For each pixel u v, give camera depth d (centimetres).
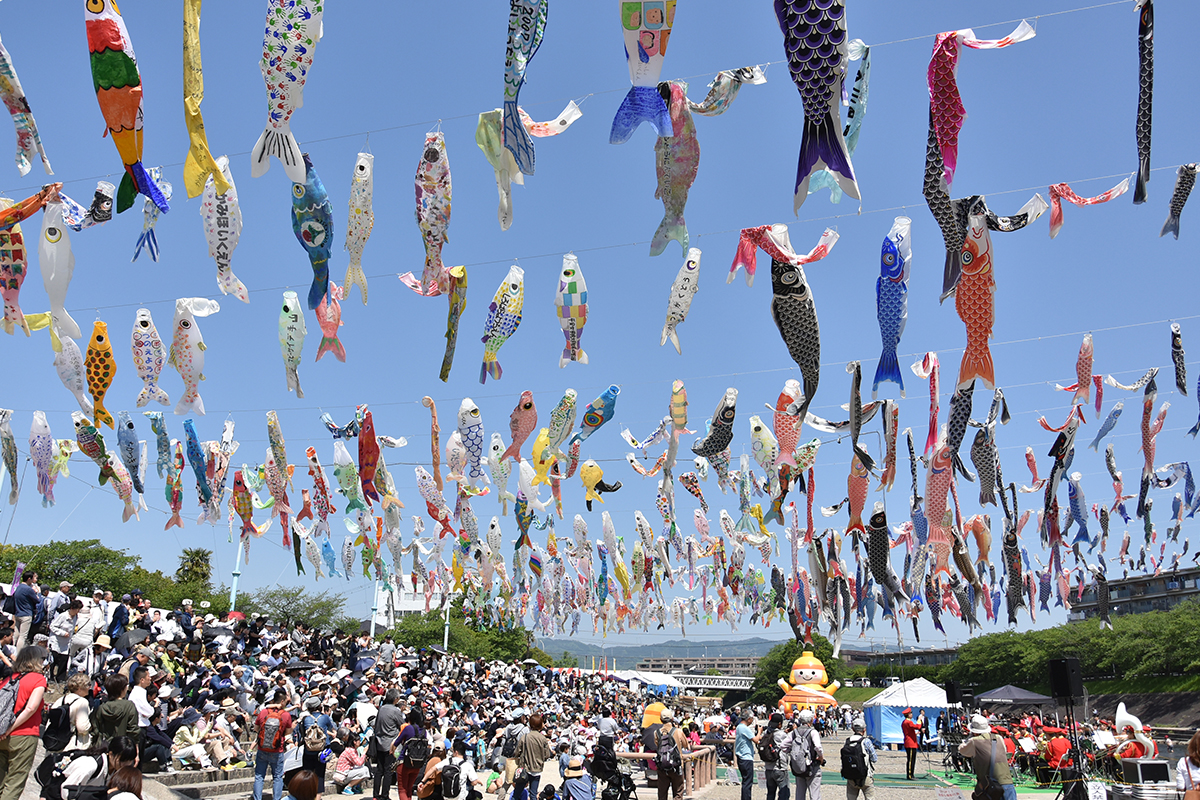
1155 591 4266
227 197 734
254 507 1343
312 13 634
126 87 599
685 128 675
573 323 872
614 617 1981
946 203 685
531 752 1051
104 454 1130
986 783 797
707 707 3338
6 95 606
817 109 568
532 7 624
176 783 1019
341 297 887
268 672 1691
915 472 1192
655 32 601
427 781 930
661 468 1271
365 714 1420
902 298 752
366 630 4628
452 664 2888
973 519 1290
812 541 1285
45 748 692
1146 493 1157
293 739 1223
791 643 6719
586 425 1127
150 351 941
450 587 2006
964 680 4859
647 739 1544
